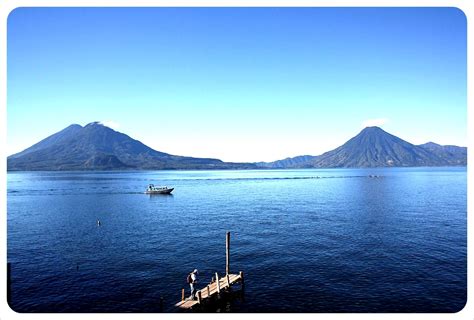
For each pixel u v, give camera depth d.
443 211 78.00
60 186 171.00
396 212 77.25
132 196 120.38
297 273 36.88
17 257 43.53
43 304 29.69
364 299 30.23
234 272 37.31
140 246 48.50
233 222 66.62
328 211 80.00
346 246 47.56
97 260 41.94
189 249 46.69
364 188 147.25
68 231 59.41
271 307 28.98
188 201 104.25
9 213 80.56
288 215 74.56
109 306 29.23
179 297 30.97
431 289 32.28
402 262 40.34
